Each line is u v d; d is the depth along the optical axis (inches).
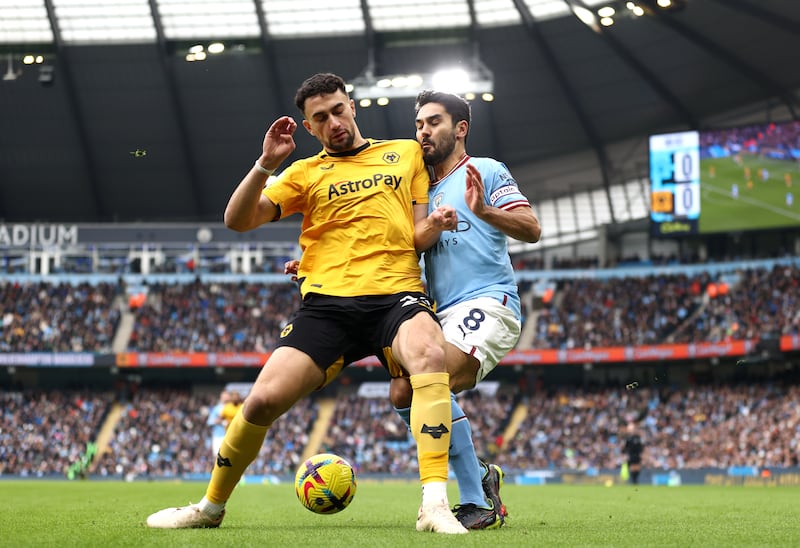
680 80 2054.6
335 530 287.4
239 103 2196.1
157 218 2468.0
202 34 2039.9
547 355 2150.6
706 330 2110.0
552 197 2487.7
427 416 273.3
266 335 2287.2
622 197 2432.3
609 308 2263.8
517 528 311.1
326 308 286.7
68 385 2363.4
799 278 2110.0
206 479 2047.2
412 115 2218.3
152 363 2203.5
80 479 2053.4
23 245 2343.8
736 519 415.5
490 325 301.3
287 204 297.7
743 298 2139.5
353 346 293.9
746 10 1755.7
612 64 2050.9
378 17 1972.2
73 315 2327.8
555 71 2089.1
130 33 2043.6
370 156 302.5
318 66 2101.4
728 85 2050.9
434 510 270.7
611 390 2197.3
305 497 316.2
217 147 2300.7
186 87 2162.9
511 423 2161.7
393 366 296.0
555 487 1492.4
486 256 309.7
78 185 2391.7
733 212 1937.7
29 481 1851.6
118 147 2300.7
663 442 1982.0
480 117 2250.2
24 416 2223.2
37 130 2258.9
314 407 2258.9
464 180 315.3
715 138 1961.1
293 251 2429.9
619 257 2427.4
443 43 2017.7
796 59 1909.4
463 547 220.1
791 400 1977.1
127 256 2484.0
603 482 1850.4
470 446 306.5
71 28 2031.3
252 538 248.1
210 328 2305.6
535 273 2388.0
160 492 991.6
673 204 1974.7
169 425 2204.7
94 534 264.4
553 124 2246.6
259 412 278.7
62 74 2130.9
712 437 1948.8
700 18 1820.9
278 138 277.3
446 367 291.7
